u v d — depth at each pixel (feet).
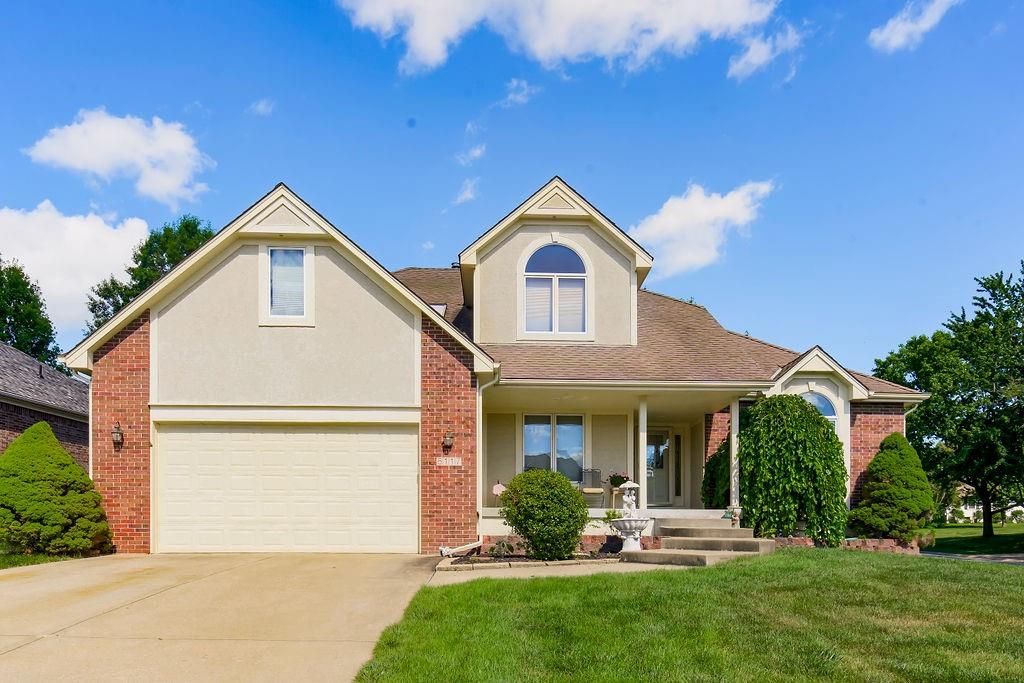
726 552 41.73
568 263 56.29
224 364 46.83
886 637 24.57
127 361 46.57
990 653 23.11
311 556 44.57
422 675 20.71
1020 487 92.53
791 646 23.43
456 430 47.09
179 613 28.27
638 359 53.21
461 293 69.00
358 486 46.85
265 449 46.83
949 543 93.15
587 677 20.68
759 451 49.29
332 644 24.17
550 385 48.98
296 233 47.14
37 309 146.72
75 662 22.25
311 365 47.09
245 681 20.65
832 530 48.01
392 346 47.37
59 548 42.83
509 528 47.85
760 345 67.97
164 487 46.29
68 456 45.24
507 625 25.43
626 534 43.57
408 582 34.63
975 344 92.94
